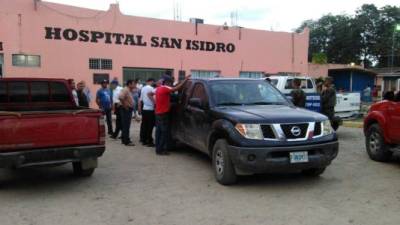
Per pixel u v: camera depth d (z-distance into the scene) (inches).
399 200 235.0
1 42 715.4
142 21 857.5
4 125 240.5
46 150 250.1
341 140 460.1
